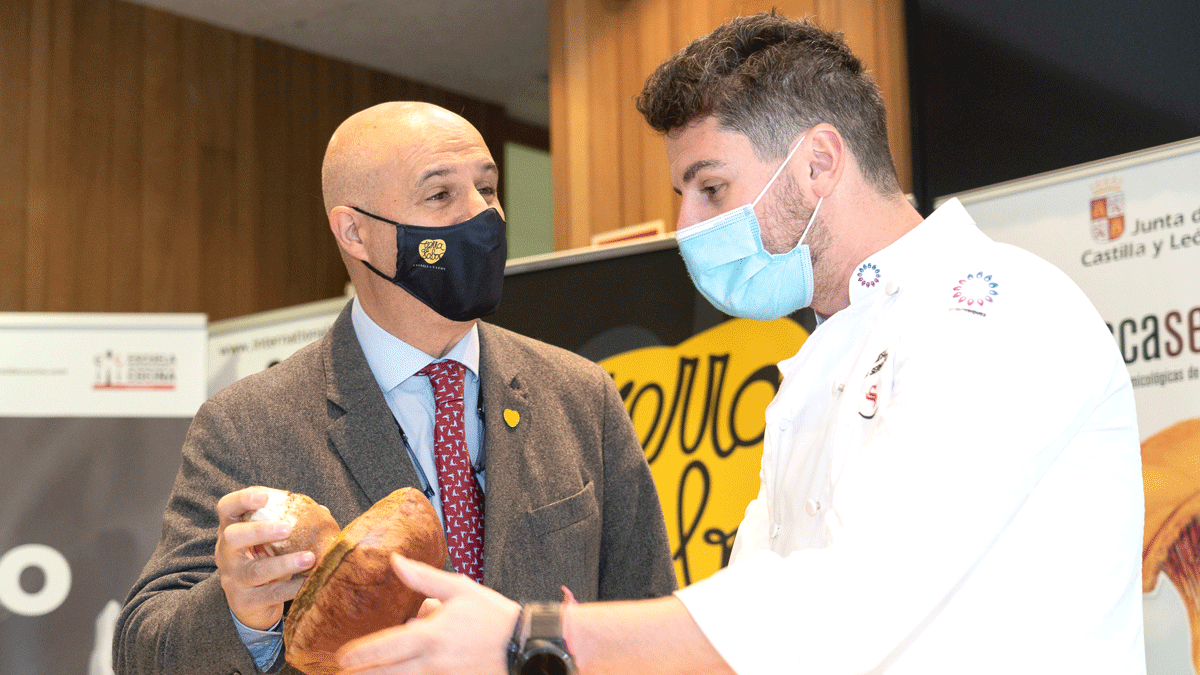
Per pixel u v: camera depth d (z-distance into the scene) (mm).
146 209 5129
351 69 5953
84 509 3516
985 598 1114
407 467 1523
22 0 4891
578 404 1731
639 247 3018
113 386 3625
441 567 1133
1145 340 2309
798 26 1412
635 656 946
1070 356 1087
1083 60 2775
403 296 1588
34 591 3441
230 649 1279
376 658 930
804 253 1358
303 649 1057
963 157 3000
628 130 4047
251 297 5426
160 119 5219
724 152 1361
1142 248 2330
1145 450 2281
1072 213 2441
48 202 4859
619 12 4117
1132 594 1178
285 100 5672
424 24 5516
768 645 939
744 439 2754
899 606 958
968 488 995
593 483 1668
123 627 1451
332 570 1041
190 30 5363
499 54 5906
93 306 4934
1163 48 2633
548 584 1530
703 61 1382
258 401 1569
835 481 1209
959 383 1059
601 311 3041
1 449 3500
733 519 2723
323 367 1621
